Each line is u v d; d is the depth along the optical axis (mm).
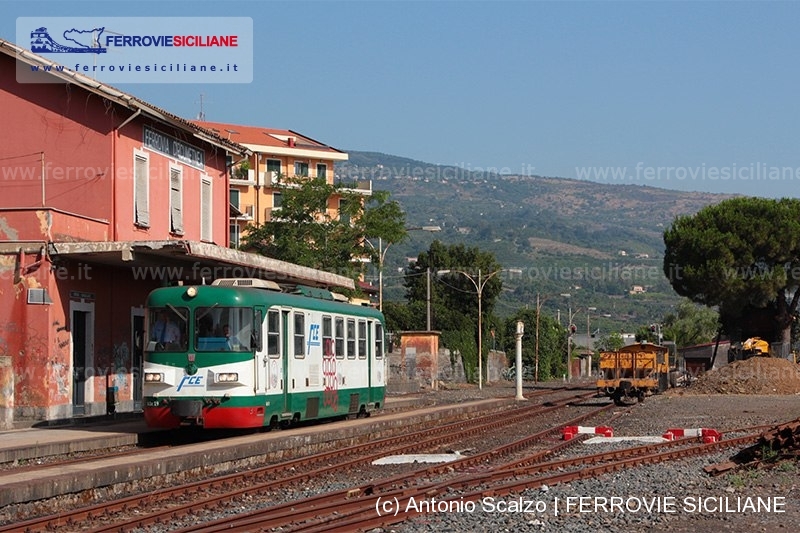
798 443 21516
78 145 34031
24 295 29703
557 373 116375
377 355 35219
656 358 52031
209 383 25000
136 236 35781
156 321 25688
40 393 29516
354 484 19016
